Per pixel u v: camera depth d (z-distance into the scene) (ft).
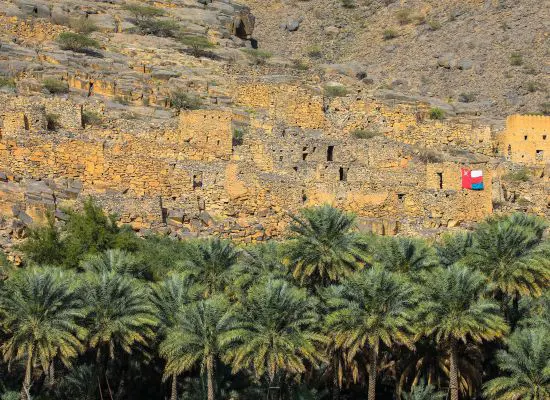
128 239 305.73
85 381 270.05
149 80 447.01
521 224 325.21
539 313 286.25
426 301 266.98
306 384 276.41
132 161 363.35
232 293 276.62
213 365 263.90
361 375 283.38
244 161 376.68
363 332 260.42
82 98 408.26
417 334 265.34
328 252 279.28
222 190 365.61
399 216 371.56
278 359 251.80
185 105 422.82
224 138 386.93
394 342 276.62
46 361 248.93
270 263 286.87
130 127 386.93
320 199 371.15
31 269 268.21
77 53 459.32
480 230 308.81
